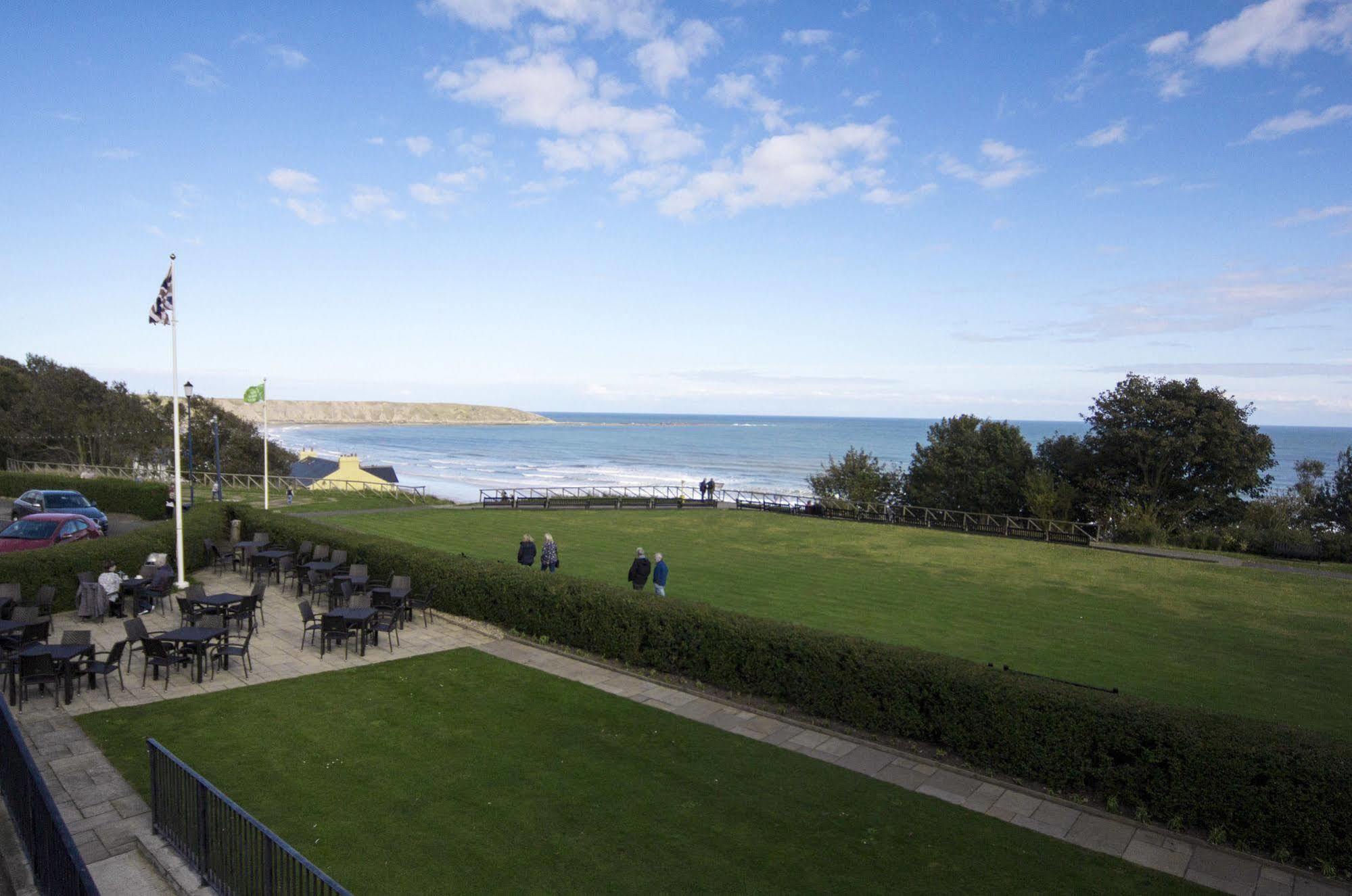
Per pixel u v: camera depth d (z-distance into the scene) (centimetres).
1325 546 3688
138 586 1759
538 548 3059
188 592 1639
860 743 1191
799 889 793
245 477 5944
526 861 825
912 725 1180
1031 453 5003
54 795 923
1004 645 1841
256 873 730
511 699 1334
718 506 4822
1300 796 874
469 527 3609
